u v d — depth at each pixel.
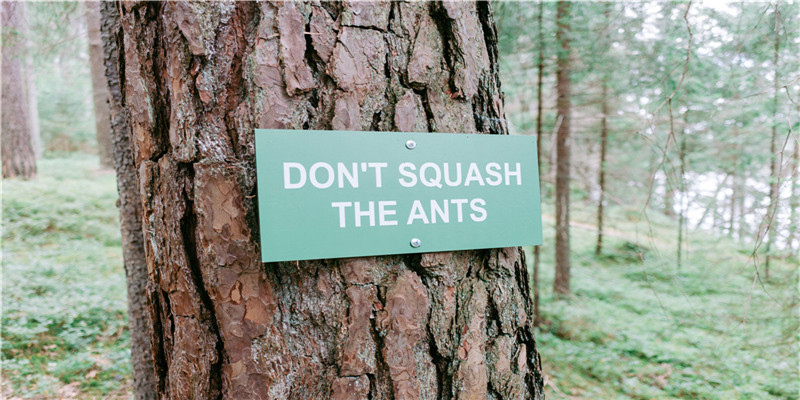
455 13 0.99
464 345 0.97
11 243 5.66
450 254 0.95
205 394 0.87
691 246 5.66
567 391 3.90
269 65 0.86
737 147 4.57
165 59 0.88
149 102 0.90
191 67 0.86
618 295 6.04
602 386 4.05
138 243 2.21
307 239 0.83
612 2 4.21
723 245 5.40
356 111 0.89
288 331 0.87
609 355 4.58
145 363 2.24
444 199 0.93
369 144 0.88
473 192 0.96
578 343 4.93
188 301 0.87
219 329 0.86
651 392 3.93
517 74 5.23
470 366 0.97
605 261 7.11
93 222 6.67
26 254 5.43
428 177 0.92
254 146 0.85
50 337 3.91
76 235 6.24
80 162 9.46
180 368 0.88
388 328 0.91
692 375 4.16
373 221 0.88
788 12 3.37
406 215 0.90
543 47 4.86
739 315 4.45
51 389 3.24
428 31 0.97
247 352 0.86
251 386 0.86
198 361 0.87
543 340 4.99
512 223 0.99
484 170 0.97
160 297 0.94
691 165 4.89
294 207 0.83
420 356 0.94
